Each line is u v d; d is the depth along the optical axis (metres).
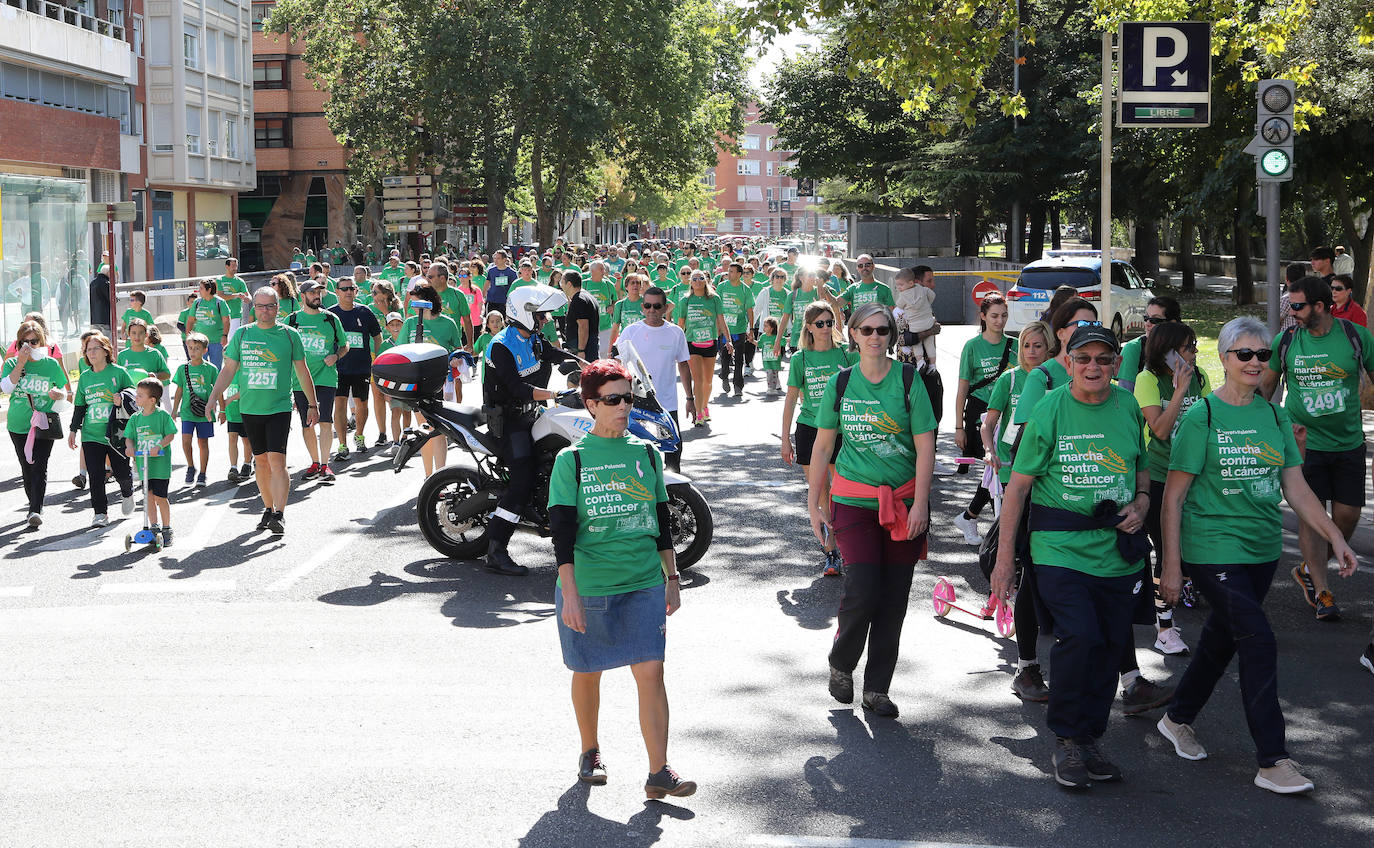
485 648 7.38
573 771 5.53
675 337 11.90
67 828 4.96
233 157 61.03
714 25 15.88
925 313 16.17
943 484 12.60
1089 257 27.97
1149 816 5.07
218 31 59.22
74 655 7.30
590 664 5.24
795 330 14.99
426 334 15.02
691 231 165.12
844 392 6.23
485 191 54.56
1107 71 11.83
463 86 51.09
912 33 15.91
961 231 54.31
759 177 169.50
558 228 72.12
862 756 5.70
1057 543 5.45
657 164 58.81
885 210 60.66
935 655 7.26
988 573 7.11
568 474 5.18
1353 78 21.11
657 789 5.17
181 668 7.03
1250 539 5.50
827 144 52.25
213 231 61.81
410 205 34.47
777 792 5.30
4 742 5.90
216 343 18.28
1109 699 5.43
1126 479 5.40
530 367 9.19
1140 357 7.70
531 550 10.01
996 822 5.00
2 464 14.55
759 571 9.25
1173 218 39.91
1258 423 5.46
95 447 11.01
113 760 5.66
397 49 54.91
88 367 11.00
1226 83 27.97
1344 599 8.36
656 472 5.30
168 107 55.06
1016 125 43.41
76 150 41.94
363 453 15.07
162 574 9.30
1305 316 8.02
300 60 70.44
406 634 7.68
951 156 44.59
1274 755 5.31
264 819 5.04
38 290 22.12
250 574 9.27
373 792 5.30
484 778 5.45
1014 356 9.88
